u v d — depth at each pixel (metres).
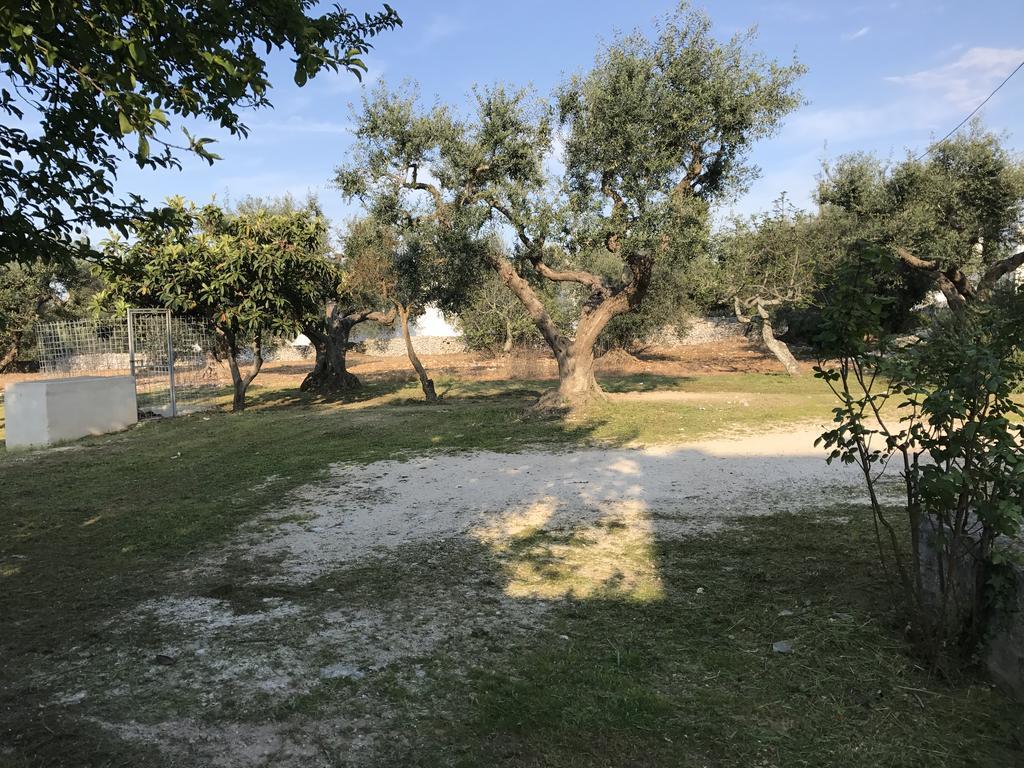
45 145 3.87
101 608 4.08
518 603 4.02
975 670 3.01
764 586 4.14
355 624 3.76
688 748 2.54
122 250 13.89
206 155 3.80
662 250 10.71
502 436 10.50
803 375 20.52
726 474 7.32
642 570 4.52
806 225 20.16
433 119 11.73
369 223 14.06
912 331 3.51
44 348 15.58
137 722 2.77
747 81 10.92
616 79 10.56
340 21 4.59
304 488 7.40
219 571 4.74
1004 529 2.72
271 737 2.65
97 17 3.40
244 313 14.48
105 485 7.91
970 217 18.78
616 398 14.76
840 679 3.02
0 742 2.63
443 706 2.86
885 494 6.24
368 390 19.67
